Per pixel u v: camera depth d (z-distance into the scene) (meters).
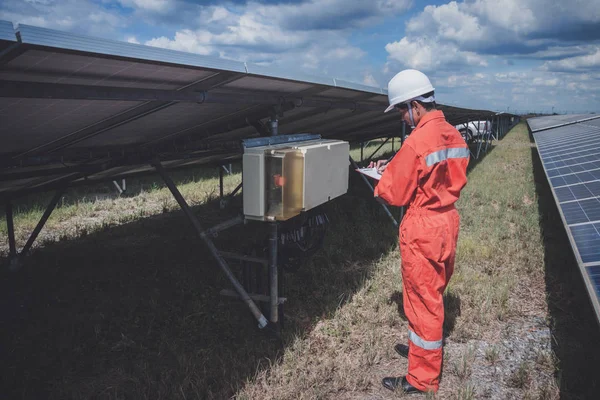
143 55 2.09
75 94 2.30
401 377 3.15
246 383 3.10
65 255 5.88
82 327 4.03
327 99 4.80
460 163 2.87
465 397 2.93
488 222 7.21
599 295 2.48
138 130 3.67
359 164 13.16
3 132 2.73
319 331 3.91
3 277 5.19
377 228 6.88
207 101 3.10
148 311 4.32
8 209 5.29
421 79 2.98
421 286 2.89
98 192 10.46
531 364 3.34
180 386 3.02
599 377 3.06
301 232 4.33
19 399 3.05
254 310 3.77
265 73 2.94
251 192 3.47
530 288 4.72
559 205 4.81
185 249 6.09
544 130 22.14
